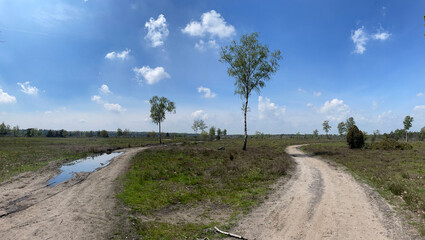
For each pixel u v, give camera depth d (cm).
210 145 4094
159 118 5272
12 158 2141
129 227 727
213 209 927
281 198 1024
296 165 1908
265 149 3145
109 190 1145
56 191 1131
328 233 667
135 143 4825
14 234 671
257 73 2927
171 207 948
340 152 2764
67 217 798
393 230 667
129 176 1445
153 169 1645
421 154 2303
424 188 1045
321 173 1544
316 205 908
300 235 662
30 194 1083
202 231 716
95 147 3519
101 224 746
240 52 2936
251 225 750
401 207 846
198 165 1833
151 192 1127
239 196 1081
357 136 3216
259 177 1421
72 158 2380
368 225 710
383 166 1667
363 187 1151
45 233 678
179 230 720
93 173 1566
